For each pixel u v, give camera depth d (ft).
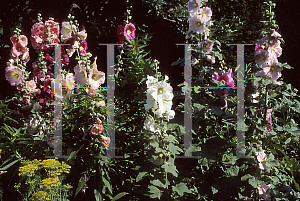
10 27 19.58
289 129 9.65
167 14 18.06
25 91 11.13
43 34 10.62
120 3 18.62
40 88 10.38
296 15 20.39
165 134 8.48
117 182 9.97
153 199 9.02
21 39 11.24
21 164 10.67
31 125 10.52
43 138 10.30
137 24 18.15
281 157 10.57
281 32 20.39
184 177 9.10
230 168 8.98
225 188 8.94
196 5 9.24
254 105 9.46
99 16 19.03
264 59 8.61
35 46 11.00
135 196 9.70
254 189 8.96
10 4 19.49
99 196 9.32
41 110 10.85
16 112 12.30
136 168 8.91
